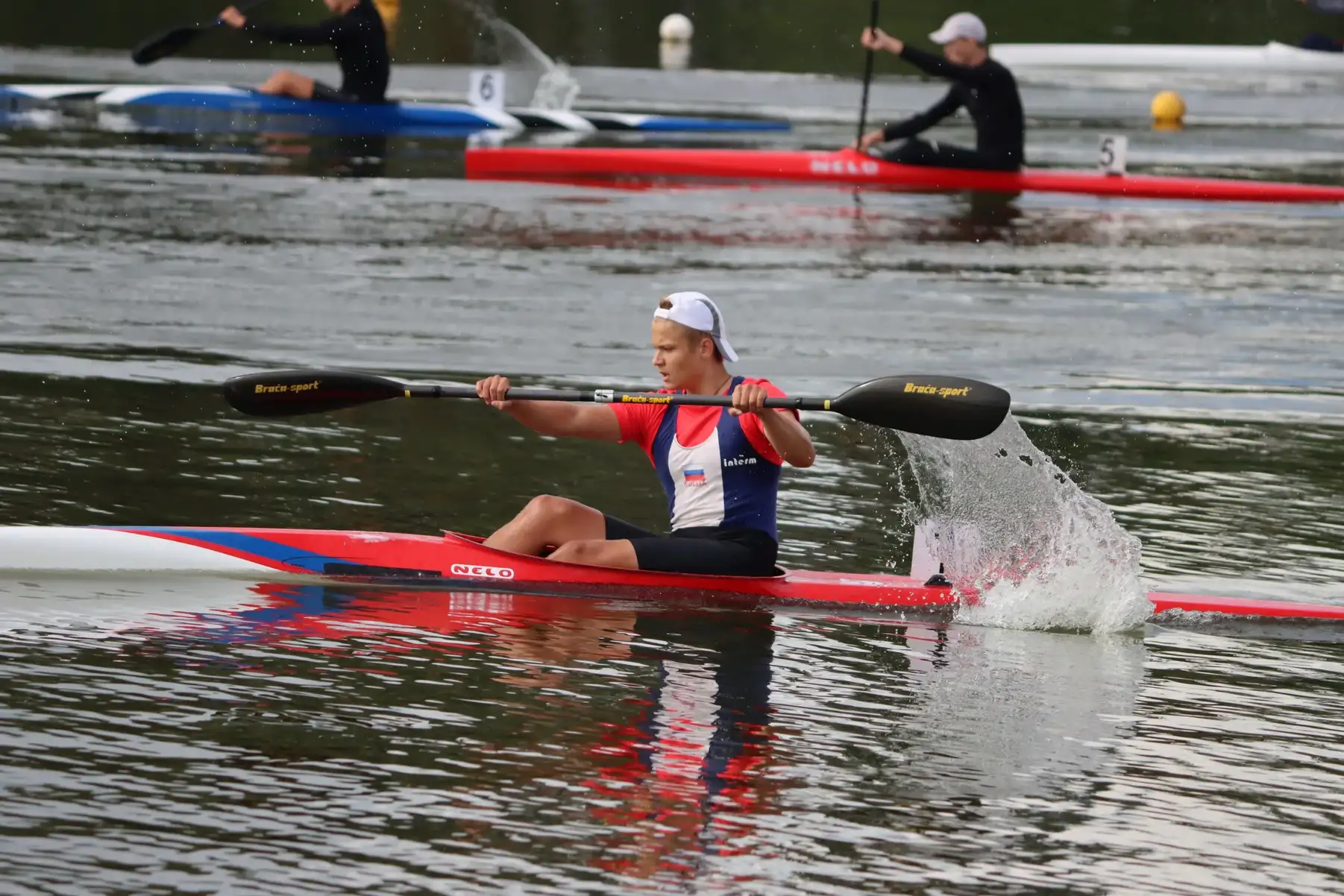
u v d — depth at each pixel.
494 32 113.62
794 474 30.75
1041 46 109.62
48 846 14.66
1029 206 63.69
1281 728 19.34
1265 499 30.41
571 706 18.75
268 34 74.75
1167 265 53.28
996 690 20.23
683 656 20.84
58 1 115.25
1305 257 55.34
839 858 15.24
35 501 25.97
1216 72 109.12
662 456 23.92
